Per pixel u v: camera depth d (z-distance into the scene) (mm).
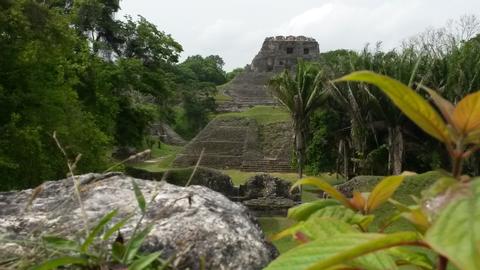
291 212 1706
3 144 15250
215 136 54250
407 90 1003
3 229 2730
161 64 30984
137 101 29984
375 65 25891
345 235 1026
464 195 796
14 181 15602
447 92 23328
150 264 2076
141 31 29984
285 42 77500
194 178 23547
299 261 984
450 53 24391
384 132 27297
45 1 21266
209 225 2801
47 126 16547
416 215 1086
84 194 3213
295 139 30391
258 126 55344
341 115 31781
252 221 3193
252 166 50469
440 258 1021
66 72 20281
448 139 1028
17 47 16062
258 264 2684
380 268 1124
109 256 2170
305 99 29469
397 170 24781
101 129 23375
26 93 16781
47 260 1891
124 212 2920
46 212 3000
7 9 15898
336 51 51031
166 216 2885
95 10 27859
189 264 2566
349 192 18188
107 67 26031
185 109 68562
